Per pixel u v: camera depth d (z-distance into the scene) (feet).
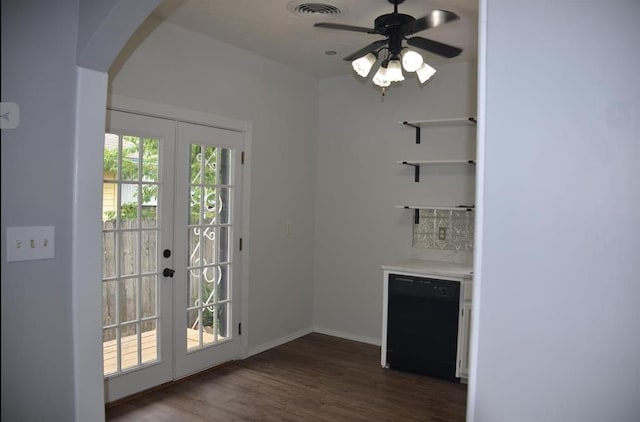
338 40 12.40
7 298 5.95
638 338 3.61
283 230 15.07
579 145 3.79
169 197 11.42
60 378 6.51
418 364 12.64
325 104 16.39
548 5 3.90
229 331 13.28
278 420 9.86
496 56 4.13
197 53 11.91
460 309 12.07
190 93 11.77
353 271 15.93
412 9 10.16
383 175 15.37
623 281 3.65
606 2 3.68
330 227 16.35
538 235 3.96
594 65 3.73
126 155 10.54
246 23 11.22
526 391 4.04
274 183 14.62
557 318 3.89
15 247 5.99
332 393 11.34
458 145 14.11
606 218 3.69
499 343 4.14
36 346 6.25
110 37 6.49
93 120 6.79
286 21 11.05
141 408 10.21
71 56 6.55
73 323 6.62
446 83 14.26
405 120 14.94
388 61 9.46
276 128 14.61
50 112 6.32
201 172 12.28
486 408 4.21
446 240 14.33
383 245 15.39
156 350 11.35
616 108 3.65
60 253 6.48
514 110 4.05
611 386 3.71
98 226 6.89
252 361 13.46
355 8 10.14
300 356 14.01
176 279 11.68
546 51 3.91
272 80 14.34
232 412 10.16
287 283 15.35
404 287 12.78
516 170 4.05
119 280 10.46
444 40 12.12
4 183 5.88
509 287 4.09
